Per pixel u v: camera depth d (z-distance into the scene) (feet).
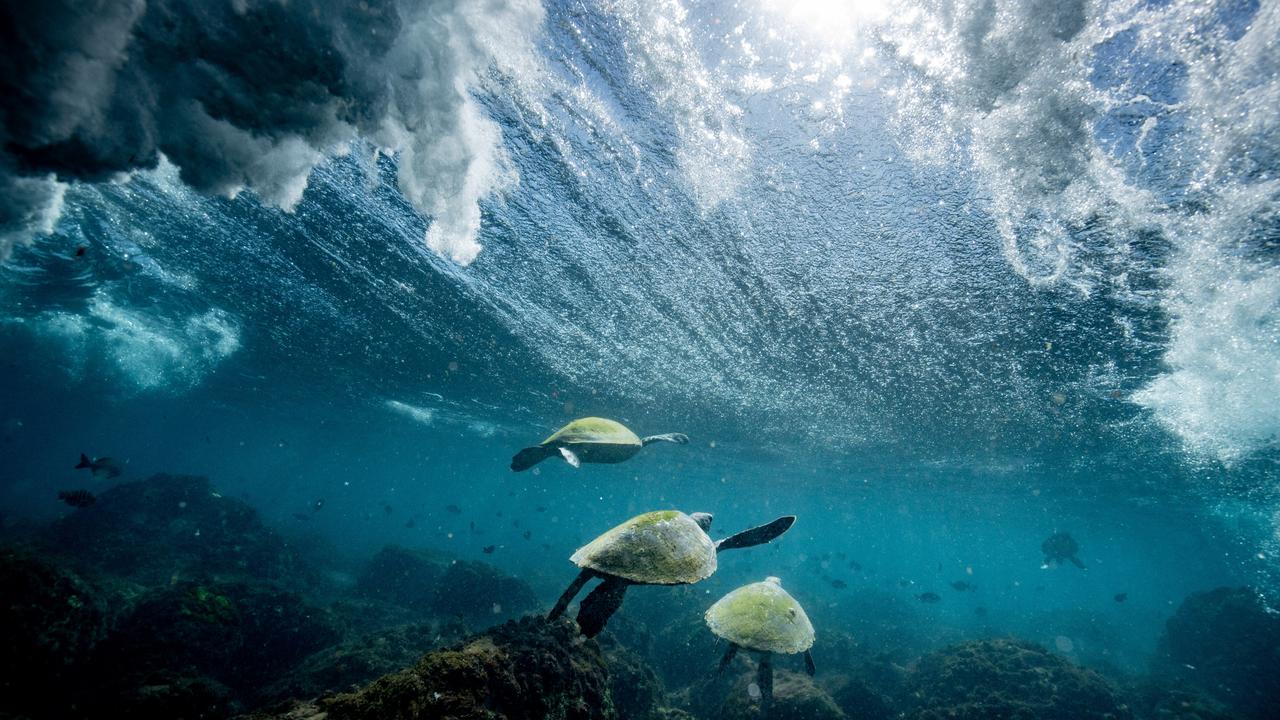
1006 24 15.52
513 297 42.34
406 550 79.46
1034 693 39.17
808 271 32.50
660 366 53.93
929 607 145.69
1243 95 16.14
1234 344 31.73
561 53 19.31
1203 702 46.21
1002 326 34.99
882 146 22.03
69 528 58.23
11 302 63.16
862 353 43.14
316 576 73.41
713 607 17.88
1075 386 43.11
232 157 11.20
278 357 73.56
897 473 95.14
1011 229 25.08
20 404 152.46
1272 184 19.21
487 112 21.48
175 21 9.11
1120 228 23.32
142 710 21.95
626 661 28.89
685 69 19.92
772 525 14.14
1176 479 74.33
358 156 25.66
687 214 28.91
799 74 19.56
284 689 27.25
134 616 30.40
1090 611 140.56
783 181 25.20
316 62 10.67
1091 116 17.79
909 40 17.03
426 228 32.17
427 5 12.06
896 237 27.68
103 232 39.34
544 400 75.31
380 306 47.32
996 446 67.36
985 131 19.53
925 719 39.73
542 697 15.87
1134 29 14.99
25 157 9.11
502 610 61.00
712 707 38.96
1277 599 64.44
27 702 24.14
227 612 32.89
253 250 39.40
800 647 15.69
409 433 132.57
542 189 27.89
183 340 72.84
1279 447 50.52
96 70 8.68
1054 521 139.54
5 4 7.44
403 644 34.09
